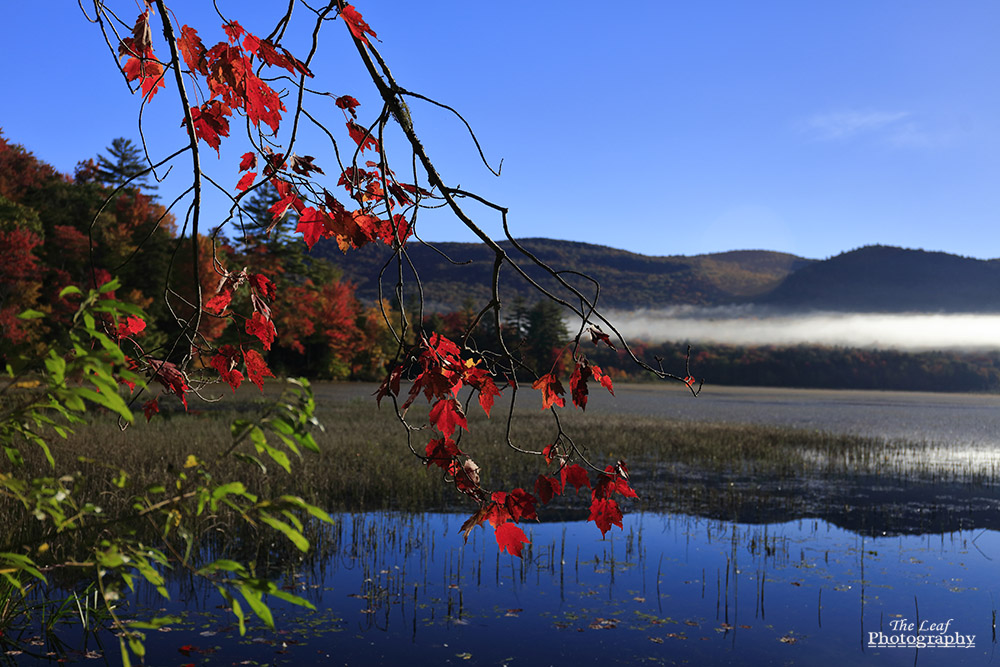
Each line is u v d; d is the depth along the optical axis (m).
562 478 1.95
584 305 1.64
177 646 4.72
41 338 24.06
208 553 6.63
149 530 6.02
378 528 8.38
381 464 11.99
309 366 57.59
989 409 52.12
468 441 15.38
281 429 1.20
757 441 19.11
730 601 6.21
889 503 11.21
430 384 1.63
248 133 1.68
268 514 1.24
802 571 7.20
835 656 5.09
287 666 4.53
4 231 30.30
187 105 1.54
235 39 1.64
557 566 7.15
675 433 20.22
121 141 41.59
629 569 7.10
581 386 1.68
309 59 1.65
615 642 5.27
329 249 158.62
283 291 50.34
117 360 1.04
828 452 18.05
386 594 6.08
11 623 4.57
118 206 35.69
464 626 5.47
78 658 4.34
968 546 8.45
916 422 33.41
